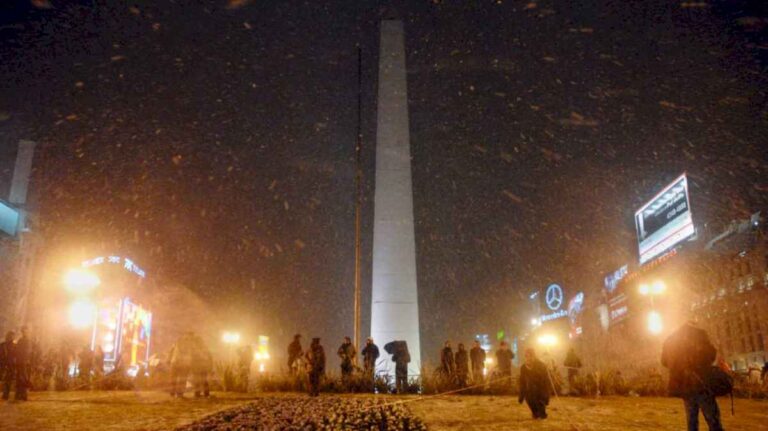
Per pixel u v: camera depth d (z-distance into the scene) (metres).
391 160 28.95
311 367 17.22
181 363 16.42
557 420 11.11
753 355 55.72
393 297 27.83
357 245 27.97
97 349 25.83
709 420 7.62
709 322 63.25
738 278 58.91
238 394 18.36
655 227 74.44
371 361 21.02
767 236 55.53
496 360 19.78
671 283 69.19
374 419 11.15
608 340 84.25
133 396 16.89
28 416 11.55
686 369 7.75
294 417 11.38
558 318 104.19
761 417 12.23
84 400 15.31
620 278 82.06
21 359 15.17
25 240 41.81
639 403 15.23
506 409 13.22
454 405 14.23
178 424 10.25
